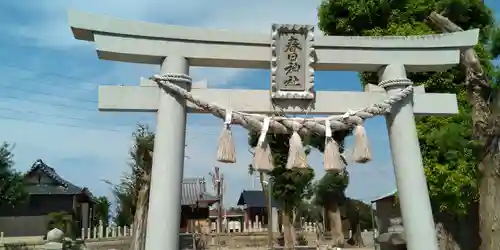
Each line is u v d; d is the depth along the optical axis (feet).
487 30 41.86
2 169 74.79
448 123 37.50
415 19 44.04
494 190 26.96
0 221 98.07
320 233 108.06
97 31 19.42
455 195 36.47
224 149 19.33
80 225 110.93
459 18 44.04
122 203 104.88
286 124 20.43
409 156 21.22
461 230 42.65
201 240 107.24
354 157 20.80
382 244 59.72
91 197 119.55
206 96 20.44
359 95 21.81
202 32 20.53
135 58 20.21
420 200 20.75
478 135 28.40
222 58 20.63
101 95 19.69
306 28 21.18
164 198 18.71
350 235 110.63
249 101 20.75
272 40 20.93
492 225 26.71
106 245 78.84
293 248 87.30
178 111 19.77
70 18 19.10
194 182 138.62
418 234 20.34
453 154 36.63
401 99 21.71
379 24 45.98
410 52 22.53
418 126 38.29
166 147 19.25
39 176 107.14
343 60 21.81
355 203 123.24
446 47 22.85
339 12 48.39
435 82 40.04
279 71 20.93
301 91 21.03
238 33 20.90
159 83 19.76
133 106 19.92
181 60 20.13
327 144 20.53
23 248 65.51
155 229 18.42
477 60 28.32
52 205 104.06
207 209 133.59
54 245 42.83
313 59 21.27
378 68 22.74
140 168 54.44
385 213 80.94
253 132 22.08
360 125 21.04
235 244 112.57
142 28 19.93
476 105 28.55
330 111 21.38
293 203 87.04
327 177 99.91
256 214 163.02
